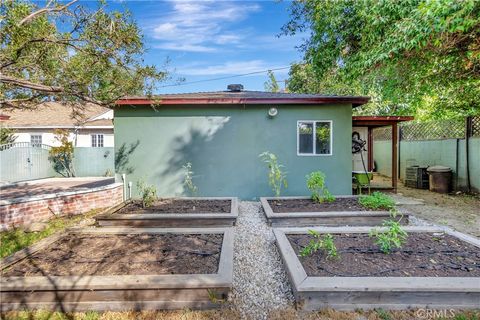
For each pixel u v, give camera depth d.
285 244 3.71
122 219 5.21
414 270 2.98
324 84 14.24
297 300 2.64
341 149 7.50
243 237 4.64
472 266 3.06
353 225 5.20
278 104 7.47
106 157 14.73
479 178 7.98
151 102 6.61
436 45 5.35
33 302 2.74
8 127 14.22
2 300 2.74
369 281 2.67
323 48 9.01
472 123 8.27
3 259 3.38
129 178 7.61
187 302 2.70
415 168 9.55
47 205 5.83
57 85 4.57
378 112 13.48
